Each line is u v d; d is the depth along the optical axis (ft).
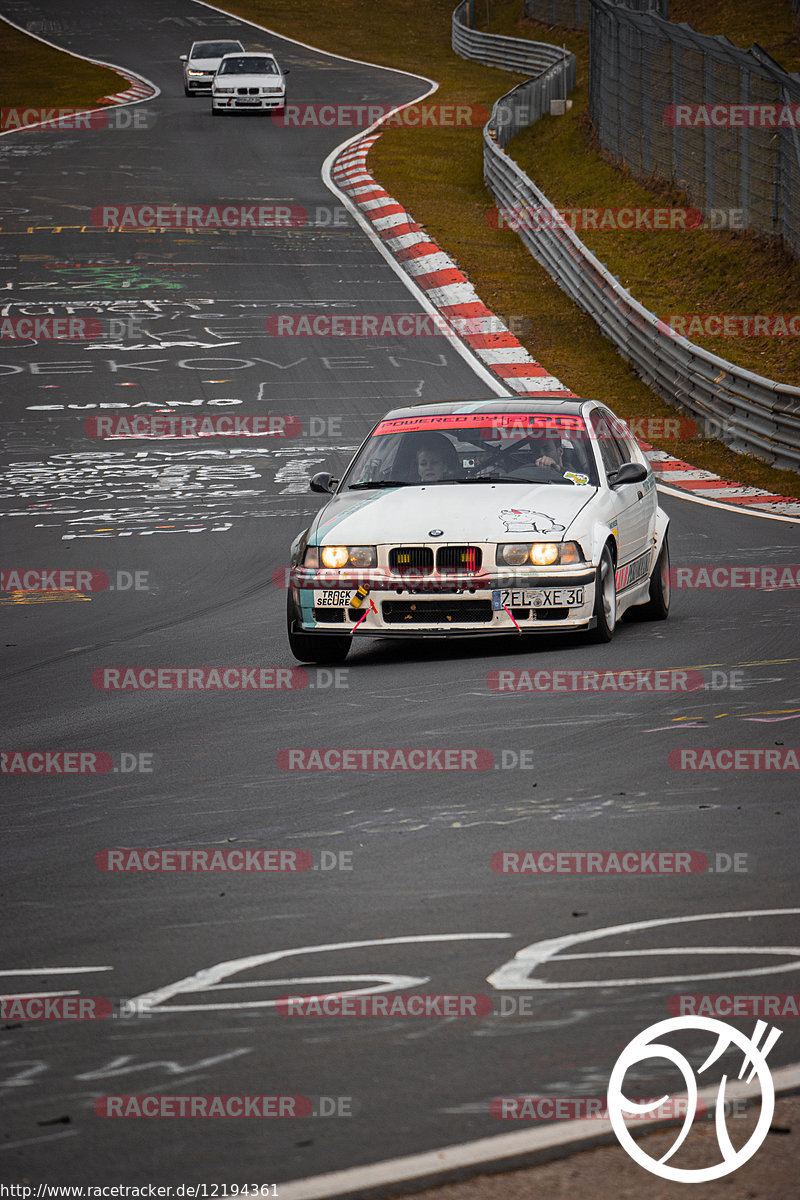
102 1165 37.63
